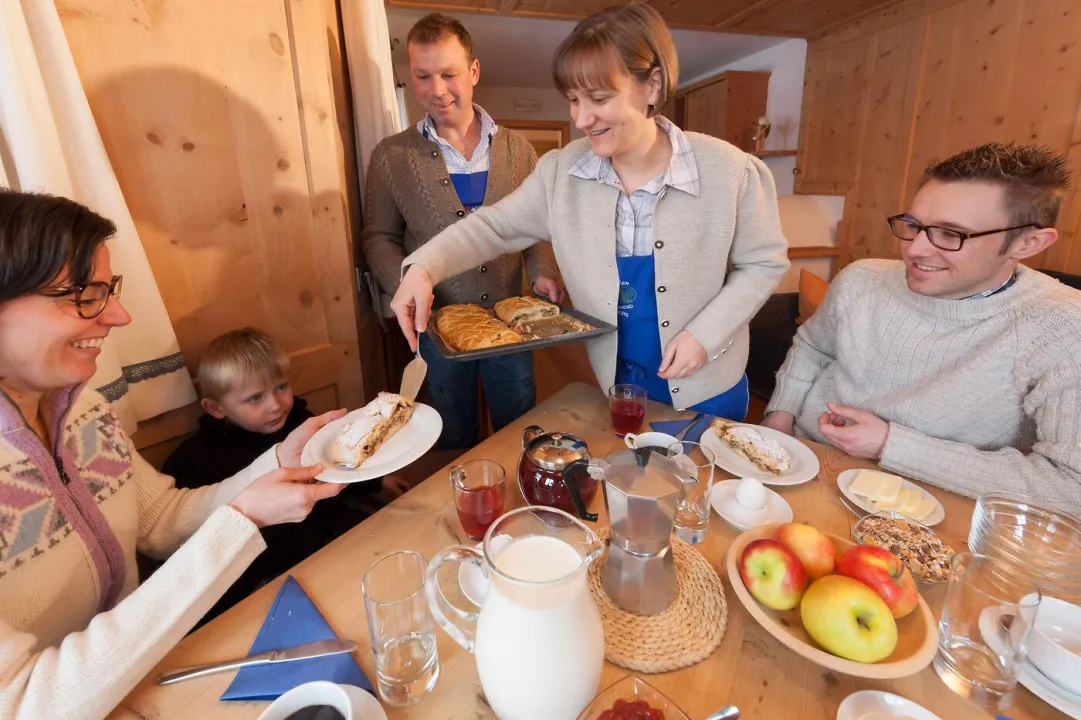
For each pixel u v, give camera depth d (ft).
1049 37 8.74
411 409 3.80
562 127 20.68
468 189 6.21
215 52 4.43
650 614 2.25
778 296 10.39
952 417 3.72
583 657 1.74
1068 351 3.20
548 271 6.90
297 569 2.59
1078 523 2.52
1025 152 3.09
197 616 2.19
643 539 2.16
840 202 13.07
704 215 4.03
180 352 4.56
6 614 2.25
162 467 4.58
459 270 4.51
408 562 2.37
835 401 4.47
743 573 2.26
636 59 3.24
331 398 6.04
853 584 1.98
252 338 4.62
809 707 1.89
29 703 1.79
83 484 2.64
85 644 1.94
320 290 5.64
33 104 3.43
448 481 3.31
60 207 2.28
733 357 4.66
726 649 2.13
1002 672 1.92
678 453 2.68
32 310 2.20
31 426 2.52
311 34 5.00
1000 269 3.43
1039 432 3.32
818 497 3.12
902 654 1.93
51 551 2.44
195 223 4.63
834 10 11.34
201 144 4.52
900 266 4.17
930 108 10.75
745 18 11.69
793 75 13.96
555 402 4.42
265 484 2.56
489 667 1.76
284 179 5.10
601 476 2.32
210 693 1.99
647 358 4.65
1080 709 1.79
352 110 6.94
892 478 3.09
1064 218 8.82
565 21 11.28
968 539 2.70
